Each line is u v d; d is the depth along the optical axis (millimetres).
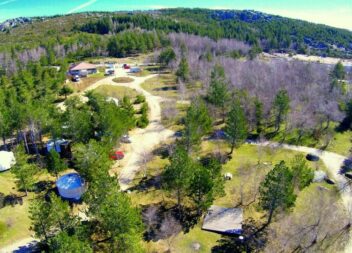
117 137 62219
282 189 43250
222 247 42812
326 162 65250
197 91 100812
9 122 64000
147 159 64000
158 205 50469
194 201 46875
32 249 40281
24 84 97375
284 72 108375
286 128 75000
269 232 45469
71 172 58875
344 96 93688
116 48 160500
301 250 42531
